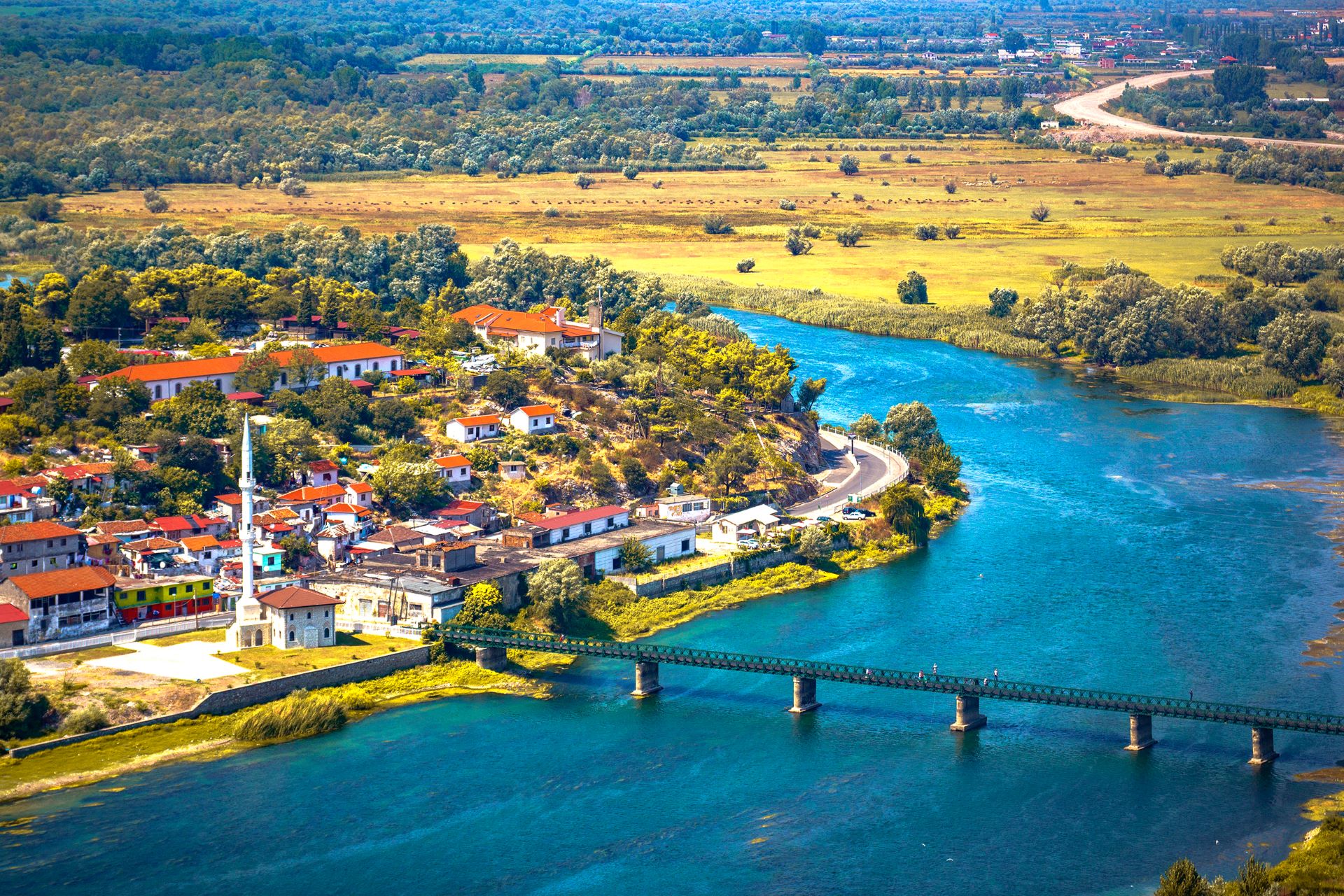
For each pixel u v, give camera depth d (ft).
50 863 530.27
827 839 554.46
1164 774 606.55
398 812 571.69
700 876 528.63
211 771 599.98
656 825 564.30
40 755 603.67
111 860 533.14
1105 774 606.55
